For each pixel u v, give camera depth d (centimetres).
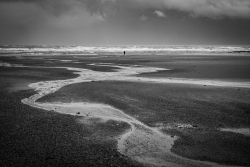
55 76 2450
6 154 679
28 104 1291
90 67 3388
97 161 649
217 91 1602
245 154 705
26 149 716
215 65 3547
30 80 2150
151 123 992
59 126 943
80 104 1302
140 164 642
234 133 873
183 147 758
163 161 663
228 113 1111
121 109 1200
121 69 3161
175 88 1731
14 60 4428
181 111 1151
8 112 1128
